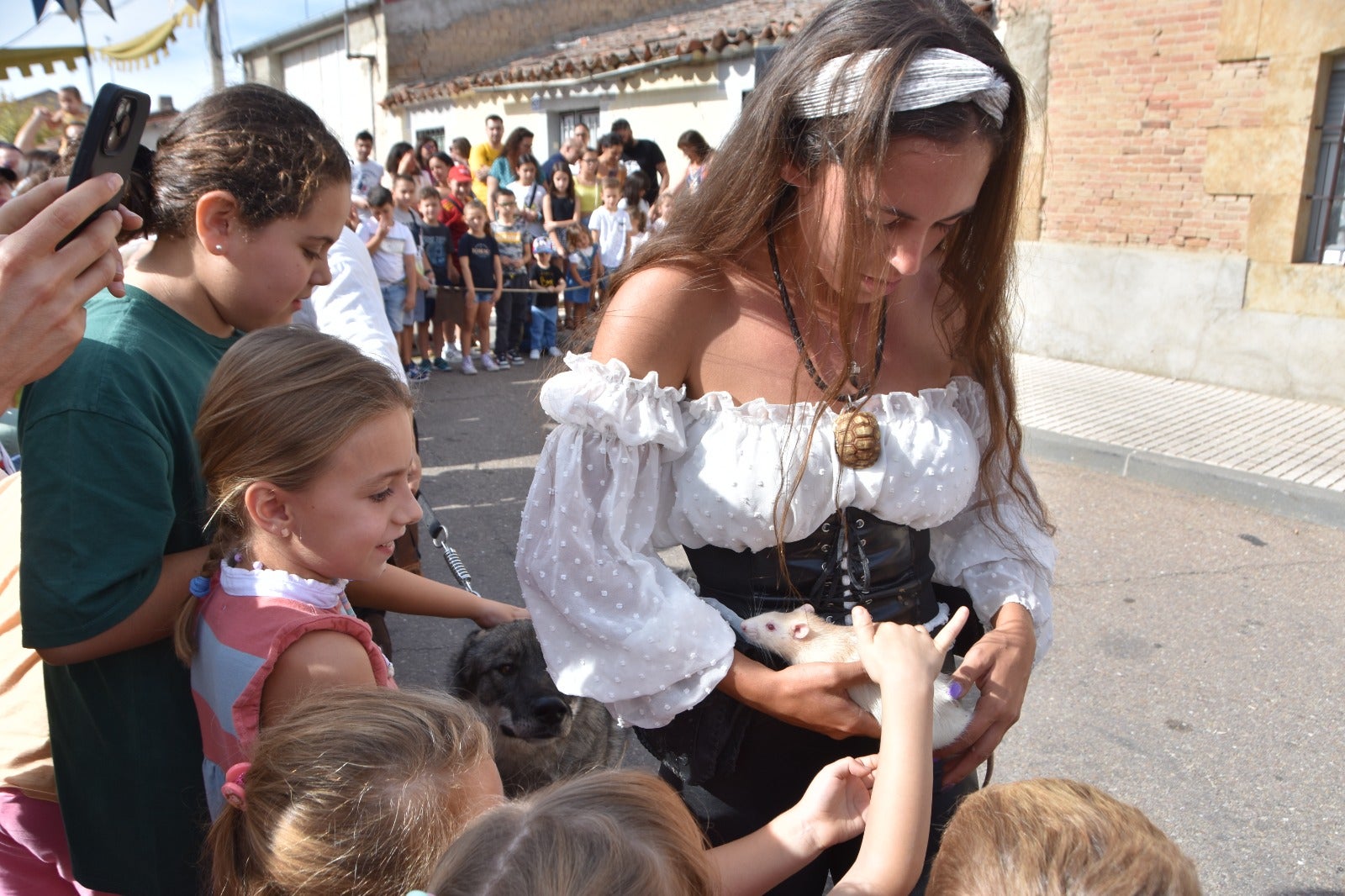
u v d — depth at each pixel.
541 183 11.27
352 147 11.62
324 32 18.53
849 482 1.57
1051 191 9.14
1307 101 7.41
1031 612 1.80
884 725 1.43
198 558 1.67
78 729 1.68
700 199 1.63
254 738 1.49
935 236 1.52
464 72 17.36
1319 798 3.28
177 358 1.67
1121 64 8.40
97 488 1.49
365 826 1.25
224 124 1.67
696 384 1.64
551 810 1.16
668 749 1.68
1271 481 5.97
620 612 1.57
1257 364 8.02
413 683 3.96
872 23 1.42
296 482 1.51
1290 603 4.67
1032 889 1.16
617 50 13.04
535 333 10.68
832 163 1.42
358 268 2.87
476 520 5.87
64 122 6.32
